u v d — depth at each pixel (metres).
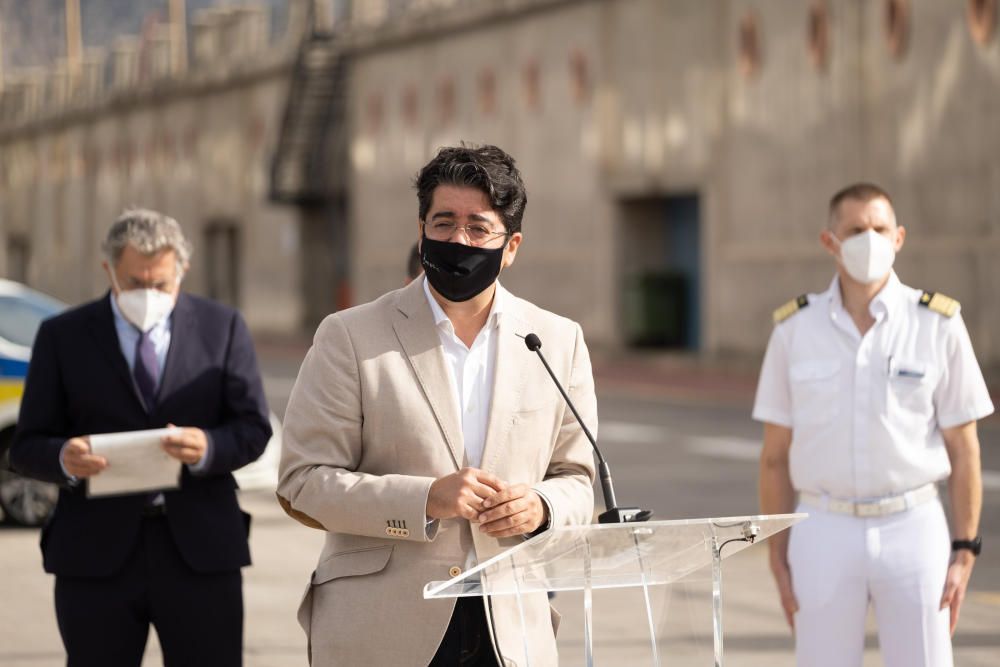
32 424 5.15
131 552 5.02
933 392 5.24
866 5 24.05
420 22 34.91
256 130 43.28
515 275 32.78
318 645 3.98
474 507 3.77
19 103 61.12
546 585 3.85
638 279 29.41
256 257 43.91
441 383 4.00
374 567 3.96
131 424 5.16
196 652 5.07
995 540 10.69
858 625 5.25
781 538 5.51
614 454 16.14
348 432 3.98
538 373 4.08
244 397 5.24
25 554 10.59
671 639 4.38
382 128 37.19
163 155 49.38
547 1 30.92
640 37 28.92
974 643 7.84
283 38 41.78
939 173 22.81
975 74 22.09
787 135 25.77
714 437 17.67
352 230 38.84
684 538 3.75
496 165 3.92
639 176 29.14
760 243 26.52
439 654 3.99
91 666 5.03
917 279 23.31
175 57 49.38
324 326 4.06
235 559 5.12
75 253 56.91
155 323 5.26
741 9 26.59
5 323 12.02
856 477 5.21
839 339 5.29
